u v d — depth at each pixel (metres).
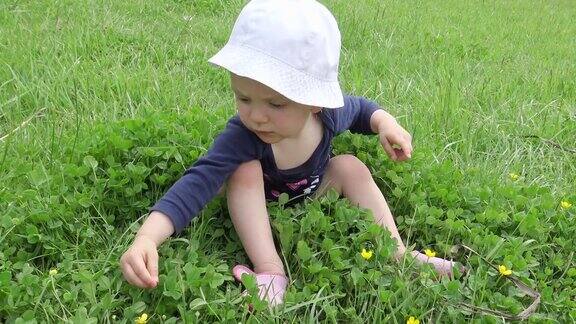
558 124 2.26
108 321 1.23
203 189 1.39
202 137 1.70
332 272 1.35
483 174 1.84
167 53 2.56
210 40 2.76
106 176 1.59
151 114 1.80
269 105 1.33
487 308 1.32
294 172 1.50
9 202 1.48
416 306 1.32
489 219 1.57
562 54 3.63
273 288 1.33
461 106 2.35
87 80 2.15
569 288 1.44
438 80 2.58
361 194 1.55
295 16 1.33
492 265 1.42
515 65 3.08
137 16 2.93
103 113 1.98
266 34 1.31
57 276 1.31
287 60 1.30
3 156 1.65
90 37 2.53
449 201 1.61
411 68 2.75
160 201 1.37
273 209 1.51
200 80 2.32
